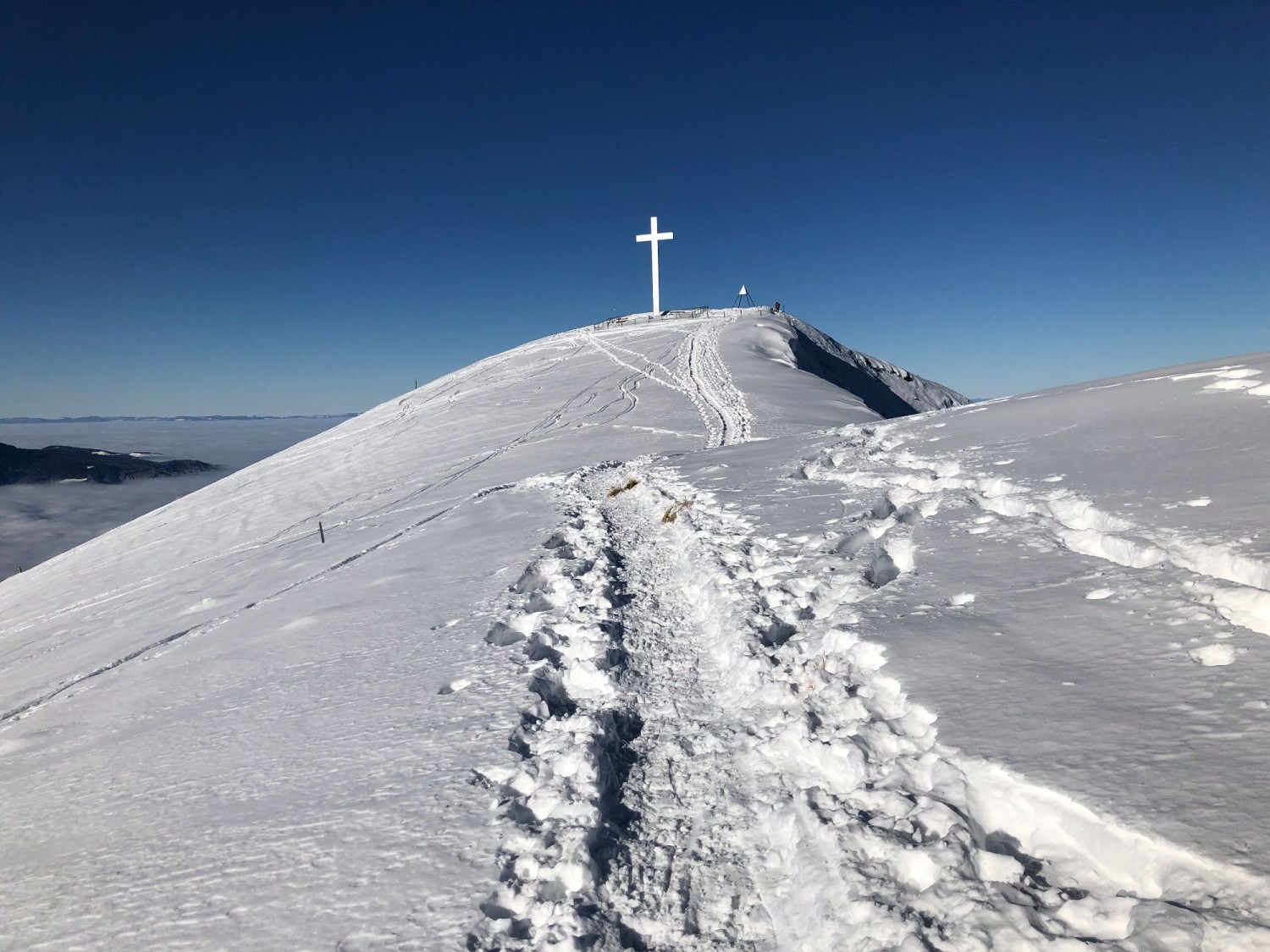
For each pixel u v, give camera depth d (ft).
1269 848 7.17
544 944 9.11
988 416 36.24
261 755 16.05
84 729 22.24
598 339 181.06
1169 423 25.62
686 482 37.65
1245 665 10.53
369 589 30.55
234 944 9.80
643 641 19.57
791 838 10.35
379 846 11.45
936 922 7.80
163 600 55.52
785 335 155.43
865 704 12.60
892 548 20.83
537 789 12.46
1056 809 8.77
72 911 11.41
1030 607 14.55
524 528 37.01
